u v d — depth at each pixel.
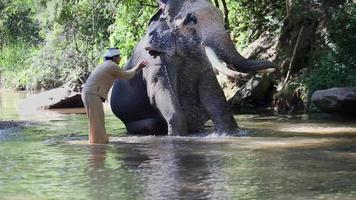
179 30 12.89
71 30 34.34
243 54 22.09
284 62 19.53
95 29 33.16
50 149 10.69
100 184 7.40
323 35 18.89
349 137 11.77
